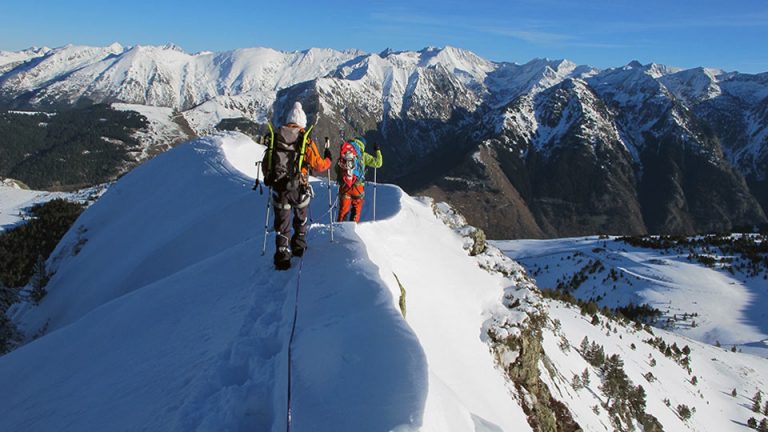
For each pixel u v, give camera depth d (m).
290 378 5.21
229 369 6.14
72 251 33.84
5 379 9.50
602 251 196.75
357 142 13.10
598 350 48.88
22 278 32.53
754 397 82.50
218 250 23.22
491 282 18.34
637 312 144.38
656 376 69.38
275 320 7.14
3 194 112.19
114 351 8.73
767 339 126.81
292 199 8.76
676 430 55.22
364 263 8.05
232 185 29.89
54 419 7.20
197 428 5.09
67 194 114.12
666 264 175.62
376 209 17.03
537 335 17.91
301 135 8.73
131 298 10.91
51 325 27.48
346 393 4.71
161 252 25.83
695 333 133.12
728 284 160.25
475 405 11.72
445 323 13.78
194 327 8.09
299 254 8.99
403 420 4.19
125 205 35.84
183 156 36.66
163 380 6.71
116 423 6.16
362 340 5.48
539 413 15.91
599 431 24.62
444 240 18.48
